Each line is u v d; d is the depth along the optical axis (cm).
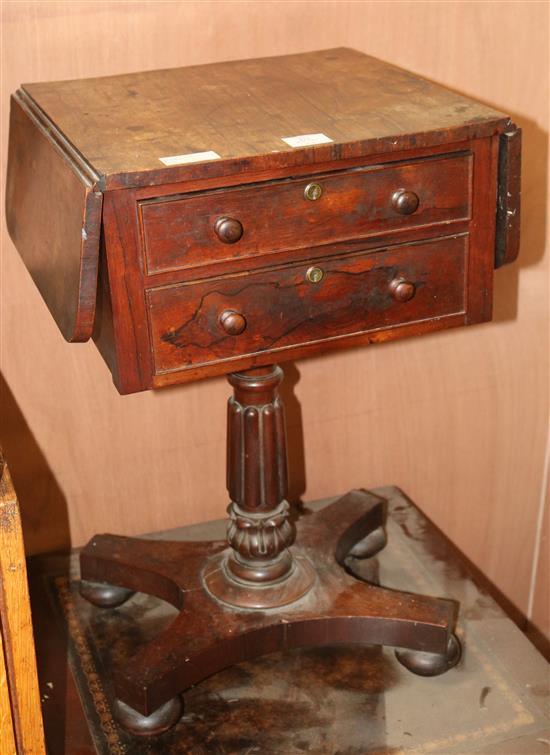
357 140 106
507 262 120
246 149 104
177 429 158
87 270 103
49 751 123
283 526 136
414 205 111
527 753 122
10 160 130
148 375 110
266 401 129
